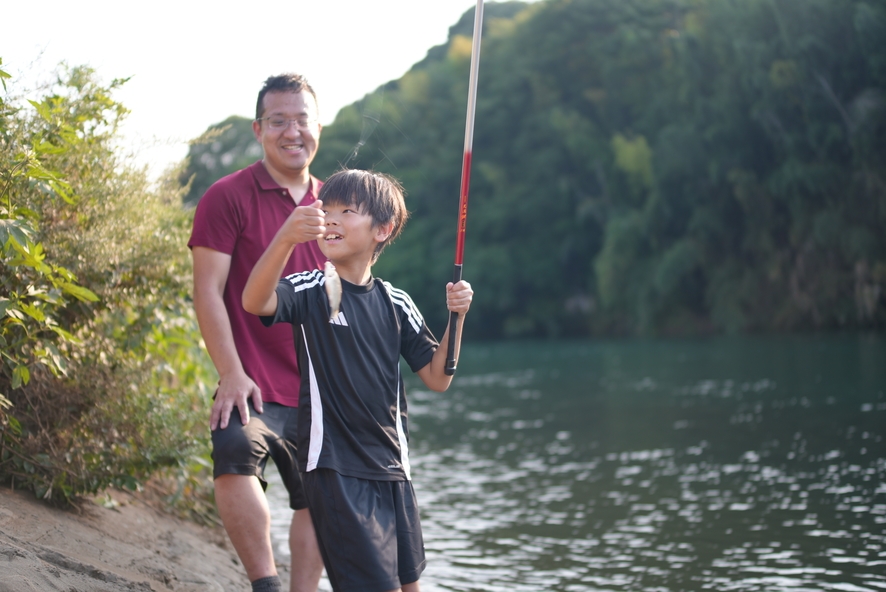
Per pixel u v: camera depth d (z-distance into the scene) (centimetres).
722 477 648
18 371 294
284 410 308
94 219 355
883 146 2442
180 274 398
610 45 3669
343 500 236
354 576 234
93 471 346
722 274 2920
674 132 3070
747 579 411
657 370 1634
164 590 287
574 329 3634
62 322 349
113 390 362
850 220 2503
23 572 235
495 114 4084
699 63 3072
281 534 502
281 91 325
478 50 271
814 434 807
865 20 2450
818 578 408
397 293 269
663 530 507
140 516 380
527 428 969
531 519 546
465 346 3098
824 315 2581
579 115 3772
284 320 244
